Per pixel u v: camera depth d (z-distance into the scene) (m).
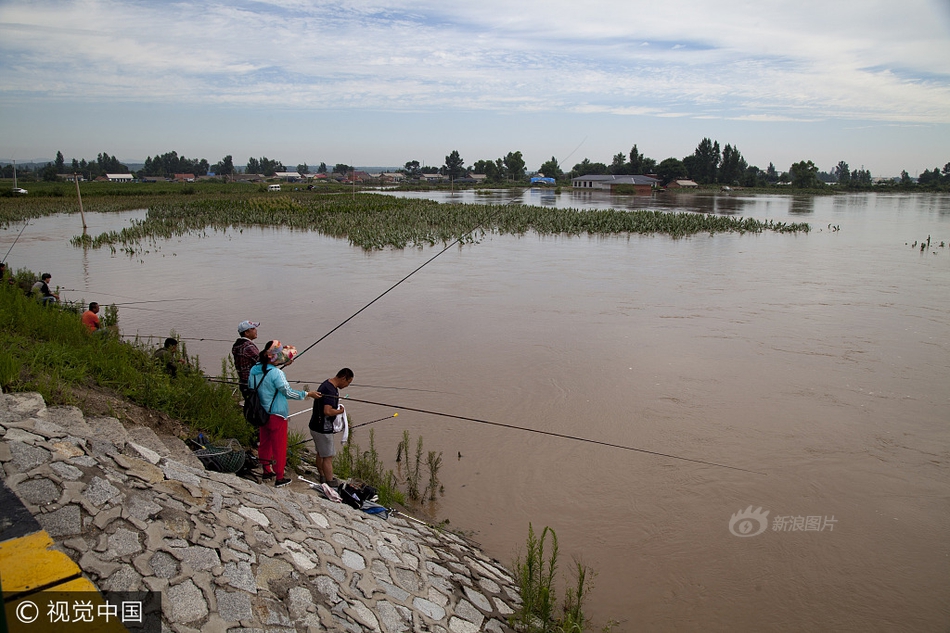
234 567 4.71
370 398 11.82
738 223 47.12
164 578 4.28
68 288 21.53
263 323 17.09
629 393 12.26
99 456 5.12
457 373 13.26
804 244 36.72
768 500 8.64
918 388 12.59
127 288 21.78
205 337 15.58
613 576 7.07
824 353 14.80
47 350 7.64
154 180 188.62
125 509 4.68
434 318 17.92
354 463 8.86
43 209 53.62
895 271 26.55
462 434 10.41
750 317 18.23
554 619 6.25
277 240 37.19
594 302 20.17
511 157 181.12
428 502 8.38
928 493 8.85
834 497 8.73
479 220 46.41
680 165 141.88
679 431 10.64
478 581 6.47
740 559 7.39
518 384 12.67
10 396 5.97
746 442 10.27
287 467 7.93
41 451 4.83
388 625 5.07
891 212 68.12
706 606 6.63
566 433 10.52
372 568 5.70
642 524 8.05
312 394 7.43
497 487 8.82
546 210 55.03
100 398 7.11
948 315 18.52
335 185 137.88
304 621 4.59
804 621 6.47
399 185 145.25
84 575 4.02
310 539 5.62
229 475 6.18
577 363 13.98
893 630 6.37
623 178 123.00
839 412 11.44
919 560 7.46
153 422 7.33
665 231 44.28
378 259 29.56
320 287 22.39
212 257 29.70
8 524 4.15
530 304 19.83
